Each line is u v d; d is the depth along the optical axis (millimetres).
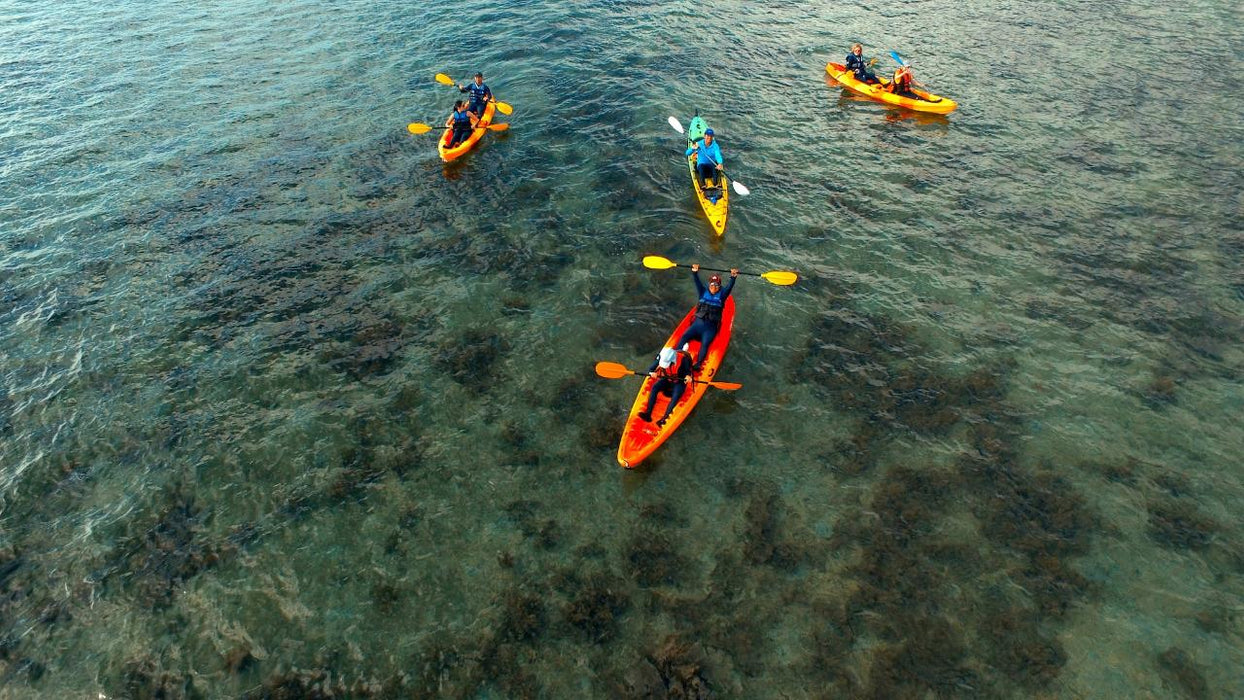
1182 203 18953
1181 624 10148
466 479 12625
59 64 27672
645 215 19422
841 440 13195
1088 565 10953
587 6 32500
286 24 31156
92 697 9711
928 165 21000
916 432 13273
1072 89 24656
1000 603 10492
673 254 18016
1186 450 12688
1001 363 14617
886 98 24125
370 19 31609
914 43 28547
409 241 18391
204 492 12414
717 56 27844
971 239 18047
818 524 11727
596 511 12062
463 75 26766
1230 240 17578
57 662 10102
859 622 10305
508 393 14328
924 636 10109
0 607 10781
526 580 11016
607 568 11164
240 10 32781
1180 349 14727
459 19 31469
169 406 14055
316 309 16328
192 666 9977
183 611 10656
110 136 22969
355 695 9625
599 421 13742
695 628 10312
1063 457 12680
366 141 22625
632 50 28359
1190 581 10688
